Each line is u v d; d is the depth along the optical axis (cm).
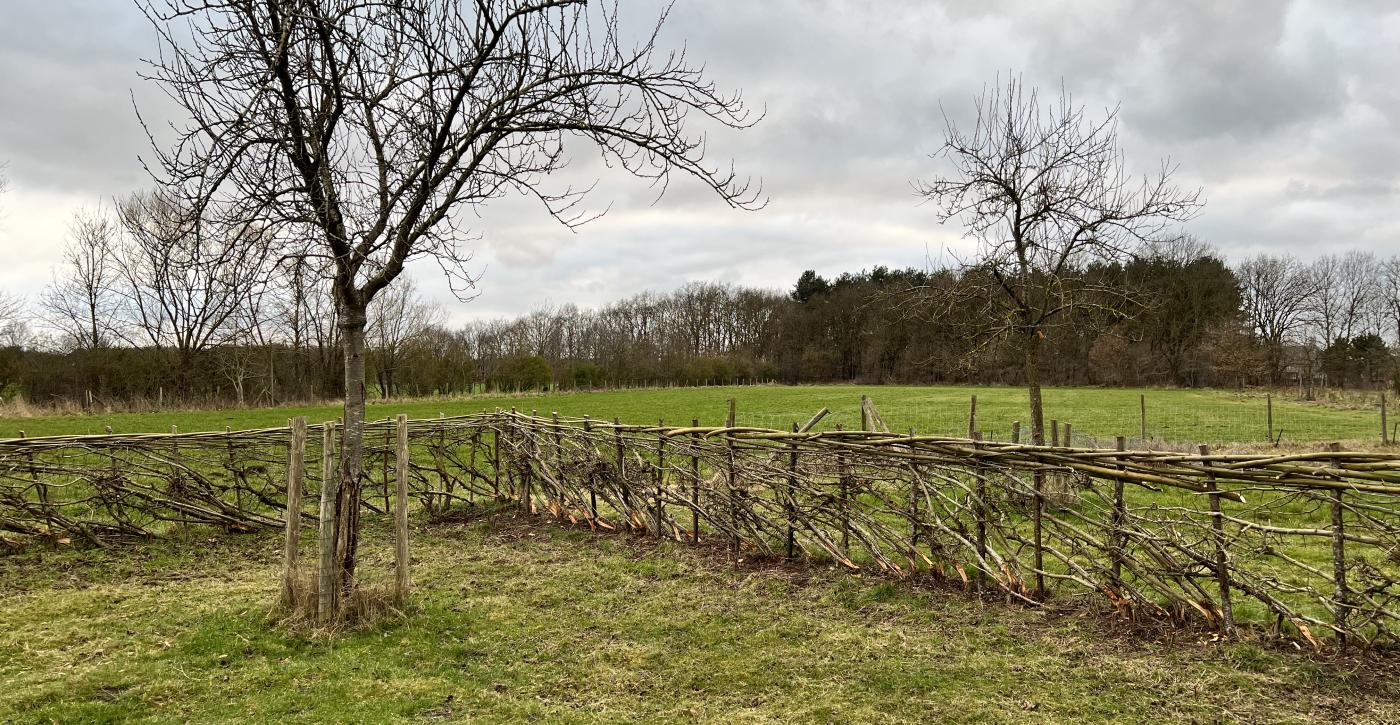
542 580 700
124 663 500
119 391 3538
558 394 5116
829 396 4419
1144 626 527
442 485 1082
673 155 547
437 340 4844
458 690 461
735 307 7944
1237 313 4859
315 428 989
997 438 1920
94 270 3500
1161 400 3509
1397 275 4900
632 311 8019
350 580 580
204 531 916
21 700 443
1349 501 496
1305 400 3438
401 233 547
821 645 522
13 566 765
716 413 3247
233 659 509
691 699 449
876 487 676
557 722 420
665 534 847
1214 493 500
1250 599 577
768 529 748
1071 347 4659
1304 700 420
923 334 6012
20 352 3456
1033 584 625
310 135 514
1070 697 434
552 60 546
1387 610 470
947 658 493
